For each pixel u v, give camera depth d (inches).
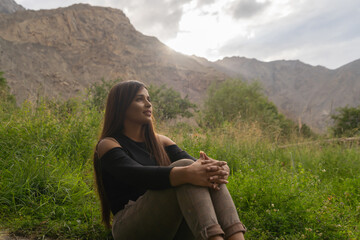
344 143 268.5
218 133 239.3
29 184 108.2
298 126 293.3
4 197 99.7
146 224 63.1
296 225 101.0
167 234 64.2
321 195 129.3
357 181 173.8
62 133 161.3
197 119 266.2
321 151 251.9
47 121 164.6
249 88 1092.5
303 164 213.5
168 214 61.6
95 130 164.4
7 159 122.0
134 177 62.0
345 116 828.6
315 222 103.0
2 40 5600.4
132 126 76.7
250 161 197.5
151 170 60.8
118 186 70.7
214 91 1086.4
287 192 114.5
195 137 203.2
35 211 97.3
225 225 57.6
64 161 137.9
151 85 735.7
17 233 84.2
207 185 58.2
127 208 67.8
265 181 123.6
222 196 60.4
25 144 138.9
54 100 181.5
